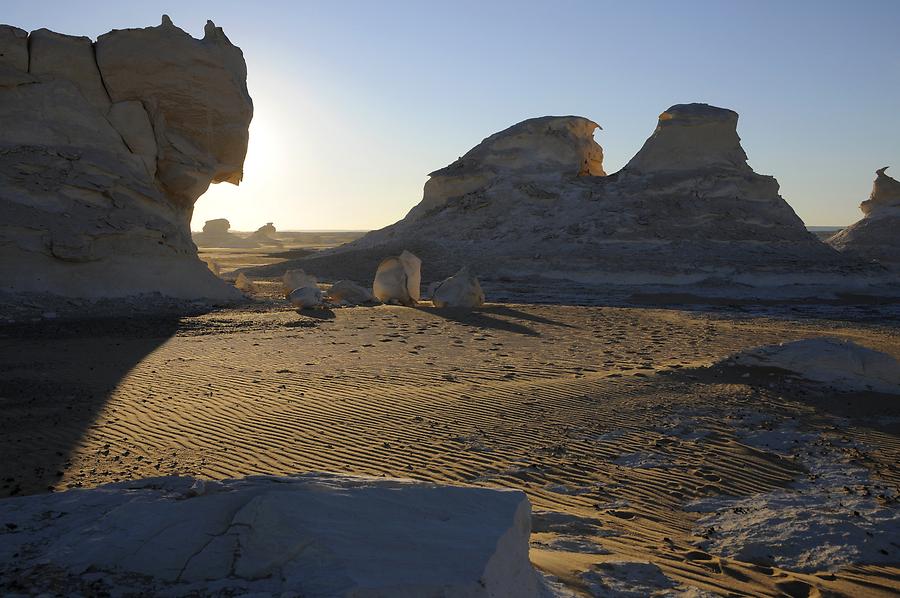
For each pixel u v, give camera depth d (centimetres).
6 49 2381
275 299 2853
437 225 5944
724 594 481
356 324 2144
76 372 1293
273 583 335
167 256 2484
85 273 2261
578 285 4281
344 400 1113
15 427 923
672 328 2219
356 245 6353
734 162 5722
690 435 980
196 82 2656
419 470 792
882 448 952
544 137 6431
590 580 464
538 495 732
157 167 2639
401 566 345
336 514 390
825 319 2766
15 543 384
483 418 1028
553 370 1413
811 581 538
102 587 336
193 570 349
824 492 778
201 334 1836
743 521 669
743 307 3366
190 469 761
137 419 975
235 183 2995
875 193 7188
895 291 4162
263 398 1116
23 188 2228
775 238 5088
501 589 359
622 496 742
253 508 388
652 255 4728
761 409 1123
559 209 5678
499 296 3688
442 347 1719
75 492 461
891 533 644
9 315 1931
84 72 2511
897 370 1327
